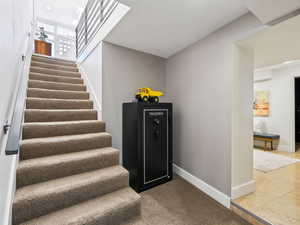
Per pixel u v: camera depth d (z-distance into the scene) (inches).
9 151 28.7
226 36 69.1
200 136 84.0
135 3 56.5
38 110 79.4
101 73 89.9
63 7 191.2
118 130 95.7
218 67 73.1
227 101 68.6
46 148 64.5
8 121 41.5
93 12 109.2
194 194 77.9
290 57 86.8
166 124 90.7
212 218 60.5
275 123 161.3
